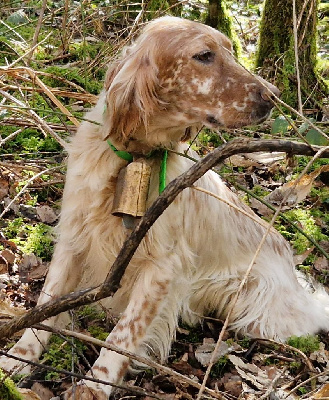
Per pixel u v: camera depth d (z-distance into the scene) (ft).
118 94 5.33
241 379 5.61
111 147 5.52
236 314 6.36
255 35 11.30
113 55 8.46
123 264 4.30
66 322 5.73
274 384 5.32
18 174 7.16
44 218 6.83
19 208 6.89
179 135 5.60
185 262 5.90
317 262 7.09
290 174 7.84
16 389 4.60
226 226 6.25
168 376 5.48
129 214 5.26
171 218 5.70
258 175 7.93
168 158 5.64
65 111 6.34
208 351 5.85
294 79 8.79
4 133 7.53
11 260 6.32
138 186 5.26
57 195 7.15
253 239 6.48
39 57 8.77
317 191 7.87
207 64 5.37
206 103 5.40
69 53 9.09
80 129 5.82
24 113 6.81
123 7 10.16
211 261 6.25
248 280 6.39
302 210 7.59
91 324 5.95
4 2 10.16
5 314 5.48
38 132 7.66
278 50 8.96
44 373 5.33
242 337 6.34
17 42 8.75
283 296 6.43
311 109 8.58
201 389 4.24
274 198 7.27
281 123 5.06
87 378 4.77
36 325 4.65
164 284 5.68
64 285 5.81
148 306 5.62
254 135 7.99
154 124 5.45
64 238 5.82
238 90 5.39
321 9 12.83
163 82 5.35
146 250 5.65
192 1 11.44
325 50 11.36
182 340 6.10
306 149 4.37
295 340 6.14
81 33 9.30
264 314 6.33
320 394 4.98
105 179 5.55
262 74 9.03
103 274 5.84
